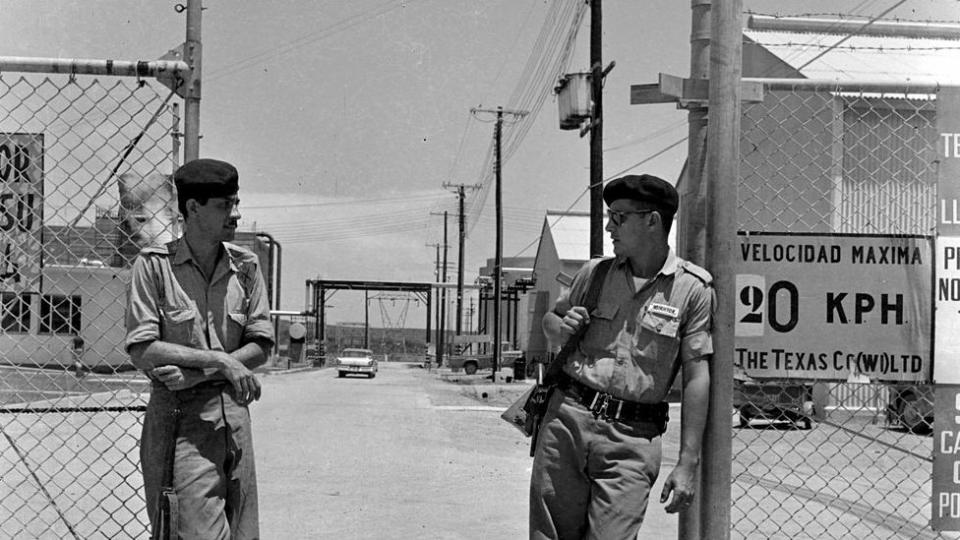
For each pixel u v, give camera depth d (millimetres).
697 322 3580
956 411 4316
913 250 4301
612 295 3611
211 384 3512
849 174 7969
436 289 87812
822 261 4273
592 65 19547
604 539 3459
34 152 4492
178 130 4508
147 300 3484
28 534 6684
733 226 3926
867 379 4270
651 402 3555
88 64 4379
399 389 36719
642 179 3551
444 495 9594
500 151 45656
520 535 7516
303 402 26672
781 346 4250
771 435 16547
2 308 4746
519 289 67000
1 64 4359
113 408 4590
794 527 7922
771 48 21422
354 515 8336
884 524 8023
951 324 4305
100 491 8664
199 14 4438
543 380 3736
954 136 4410
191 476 3387
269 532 7543
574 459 3582
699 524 3957
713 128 3938
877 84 4430
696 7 4199
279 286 55812
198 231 3539
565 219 50750
